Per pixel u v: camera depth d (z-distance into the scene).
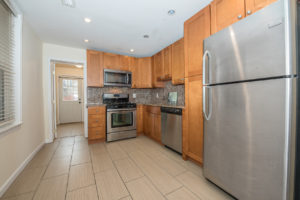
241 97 1.06
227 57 1.16
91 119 2.73
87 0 1.53
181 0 1.54
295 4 0.82
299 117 0.85
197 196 1.27
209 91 1.36
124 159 2.04
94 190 1.35
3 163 1.33
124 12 1.76
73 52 3.01
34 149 2.18
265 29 0.91
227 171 1.19
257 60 0.95
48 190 1.35
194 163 1.91
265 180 0.93
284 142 0.83
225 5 1.35
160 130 2.63
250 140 1.01
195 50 1.73
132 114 3.10
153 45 2.89
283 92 0.83
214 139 1.32
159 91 3.61
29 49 2.05
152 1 1.56
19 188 1.37
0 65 1.44
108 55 3.14
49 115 2.81
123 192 1.33
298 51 0.86
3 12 1.48
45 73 2.76
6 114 1.50
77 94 5.07
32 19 1.91
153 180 1.52
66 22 2.00
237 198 1.11
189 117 1.88
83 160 2.01
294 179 0.84
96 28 2.18
